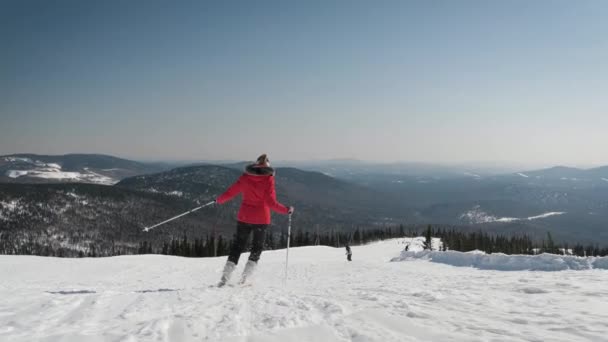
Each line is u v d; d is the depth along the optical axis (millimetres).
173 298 4285
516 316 2938
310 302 3748
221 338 2512
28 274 16922
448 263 15398
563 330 2482
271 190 5680
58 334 2533
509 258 12984
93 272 17484
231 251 5715
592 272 6109
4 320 3107
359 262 18031
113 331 2648
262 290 5129
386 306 3443
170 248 97312
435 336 2441
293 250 44219
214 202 5746
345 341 2410
